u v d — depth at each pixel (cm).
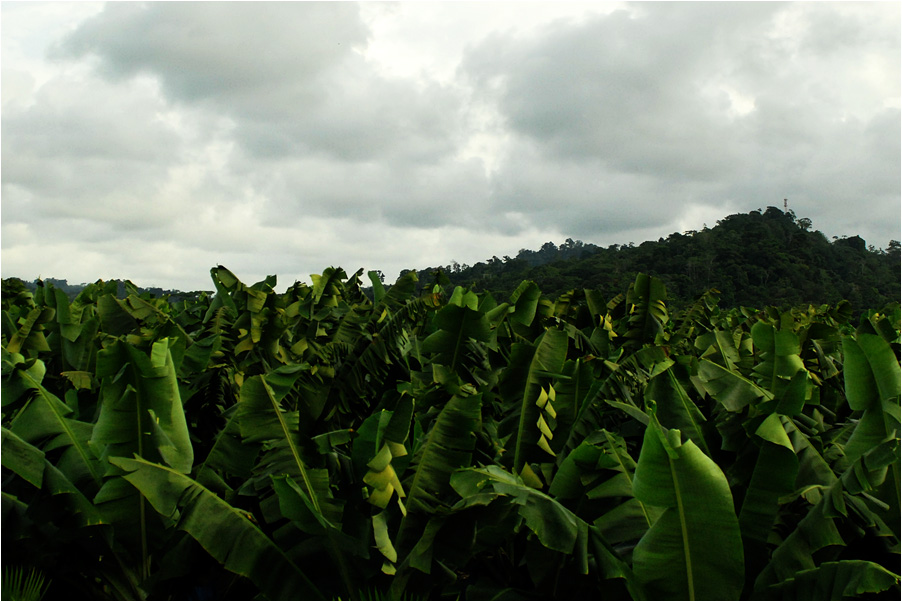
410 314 590
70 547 411
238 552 371
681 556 331
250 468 442
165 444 403
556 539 349
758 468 398
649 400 493
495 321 700
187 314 957
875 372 416
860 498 412
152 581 403
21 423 422
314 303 902
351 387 553
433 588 405
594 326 936
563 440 521
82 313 881
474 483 389
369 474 382
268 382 464
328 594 388
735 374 473
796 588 346
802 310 1367
